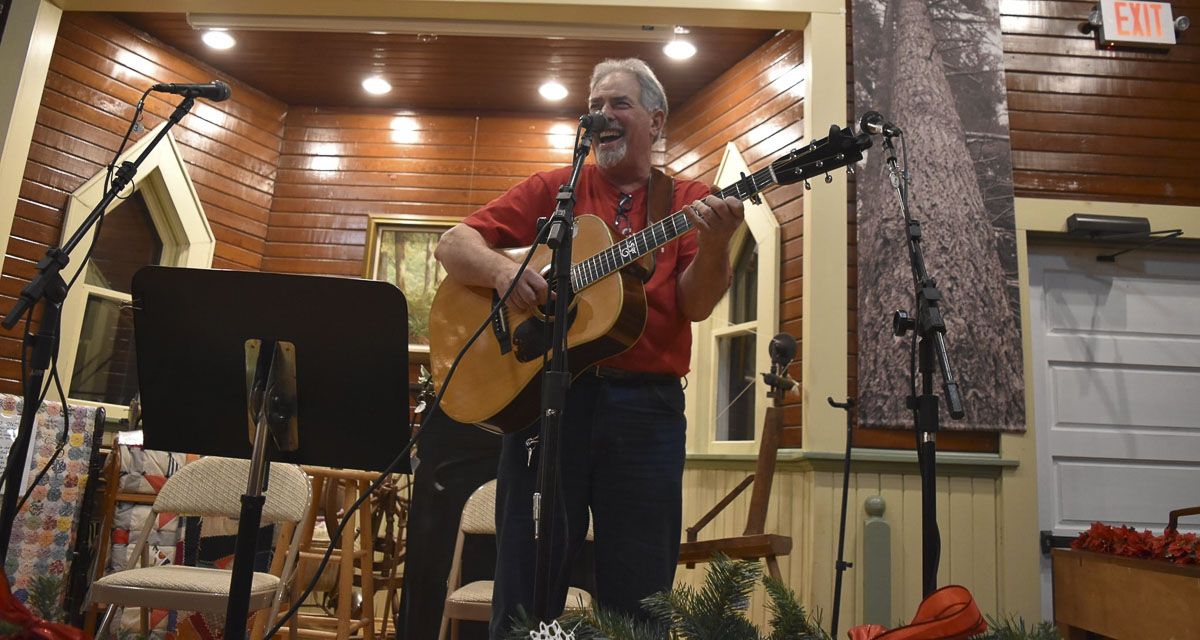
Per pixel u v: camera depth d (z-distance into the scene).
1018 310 3.82
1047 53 4.21
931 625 0.80
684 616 0.98
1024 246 3.97
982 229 3.88
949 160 3.93
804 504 3.73
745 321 4.60
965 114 4.00
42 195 4.48
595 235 2.00
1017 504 3.67
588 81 5.29
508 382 1.97
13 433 3.34
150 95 5.01
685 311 1.96
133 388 4.87
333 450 1.69
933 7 4.11
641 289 1.92
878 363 3.73
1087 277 4.16
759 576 1.01
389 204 5.61
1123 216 4.02
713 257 1.86
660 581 1.79
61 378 4.46
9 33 4.36
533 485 1.85
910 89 4.00
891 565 3.57
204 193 5.25
